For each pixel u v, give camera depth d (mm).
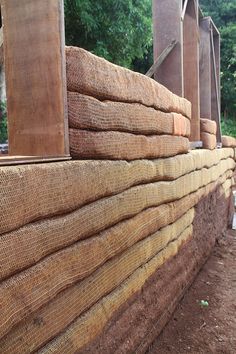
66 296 2211
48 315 2043
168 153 4250
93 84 2580
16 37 2365
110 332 2750
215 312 4605
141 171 3395
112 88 2842
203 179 6145
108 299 2740
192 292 5152
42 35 2307
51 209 2031
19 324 1817
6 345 1734
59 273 2090
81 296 2365
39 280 1918
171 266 4359
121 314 2969
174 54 5352
